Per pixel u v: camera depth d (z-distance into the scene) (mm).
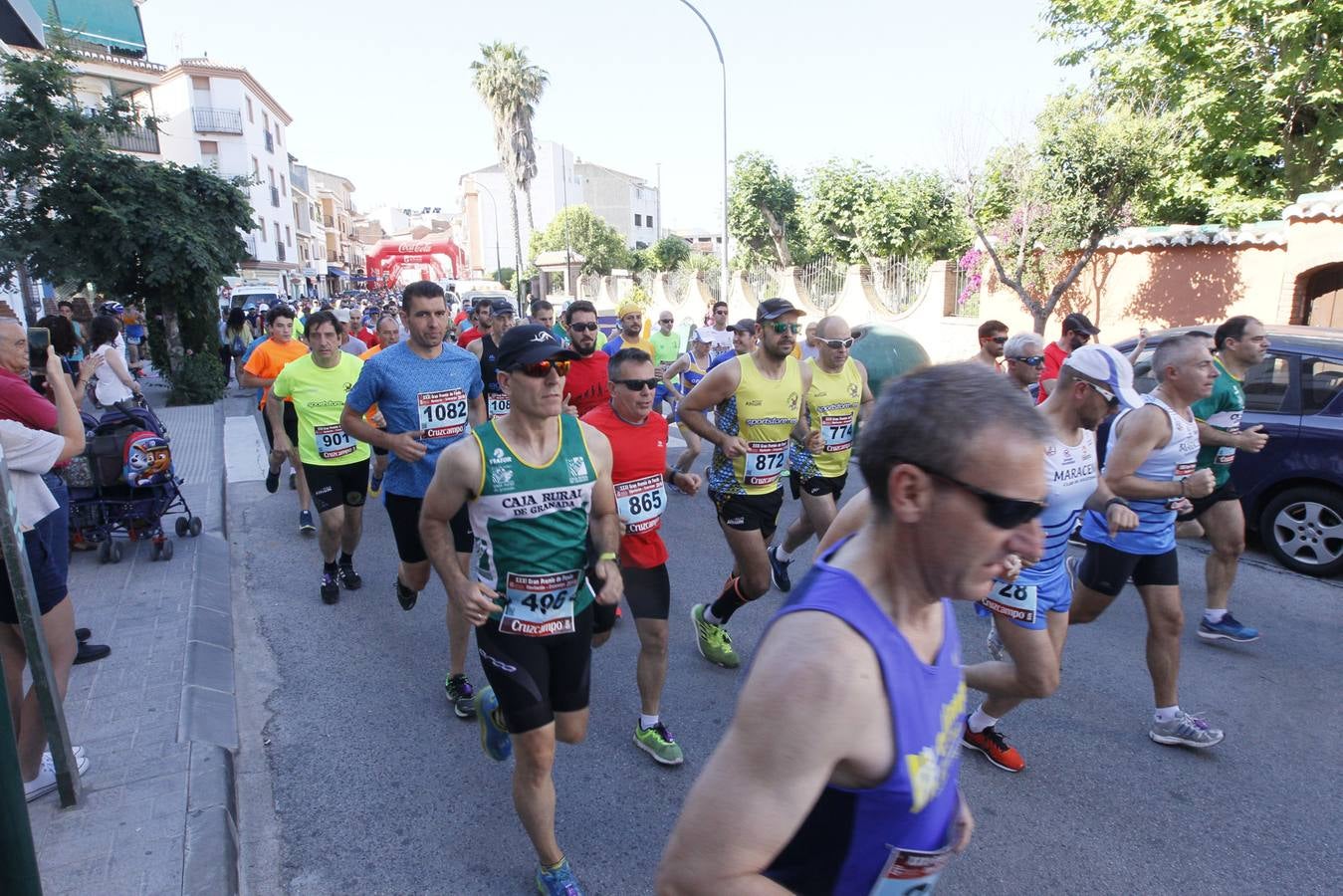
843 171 25594
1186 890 3020
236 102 42969
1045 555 3201
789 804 1121
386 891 3043
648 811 3500
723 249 21156
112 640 4906
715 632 4836
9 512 2986
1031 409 1224
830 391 5277
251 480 9539
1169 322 13625
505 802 3576
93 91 28281
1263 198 14953
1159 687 3930
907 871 1294
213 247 14539
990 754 3809
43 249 13109
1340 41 13719
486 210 84562
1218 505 4934
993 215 16234
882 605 1263
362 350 9211
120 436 6234
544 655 2816
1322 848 3248
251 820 3457
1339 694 4484
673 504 8664
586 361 6227
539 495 2734
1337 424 6047
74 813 3252
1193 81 14883
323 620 5590
